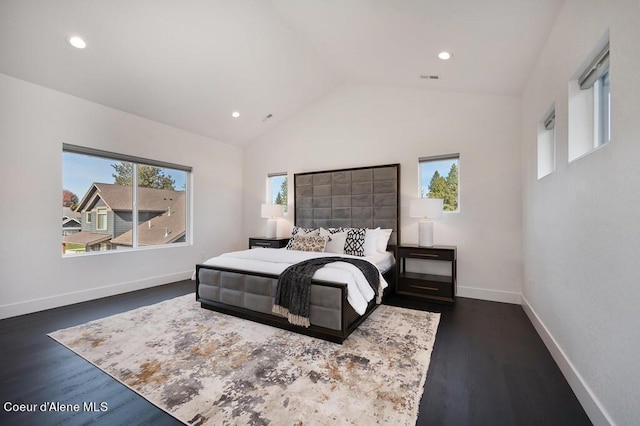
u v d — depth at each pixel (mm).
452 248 3547
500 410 1570
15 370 1976
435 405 1610
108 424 1472
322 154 4938
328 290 2428
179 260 4699
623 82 1251
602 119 1803
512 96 3574
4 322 2832
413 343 2387
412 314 3107
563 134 2004
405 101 4234
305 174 5035
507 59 2740
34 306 3137
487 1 2014
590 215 1571
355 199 4539
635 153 1166
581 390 1621
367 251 3826
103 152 3748
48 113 3248
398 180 4238
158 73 3404
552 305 2215
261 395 1692
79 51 2852
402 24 2561
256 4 2830
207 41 3133
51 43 2707
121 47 2922
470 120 3812
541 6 1984
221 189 5426
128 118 4020
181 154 4734
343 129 4734
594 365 1498
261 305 2826
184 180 4918
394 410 1559
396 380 1842
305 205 5043
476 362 2082
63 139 3371
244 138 5547
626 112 1229
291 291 2580
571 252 1833
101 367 2012
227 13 2859
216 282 3139
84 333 2576
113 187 3988
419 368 1989
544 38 2320
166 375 1909
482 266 3719
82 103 3543
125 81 3396
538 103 2648
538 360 2109
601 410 1400
